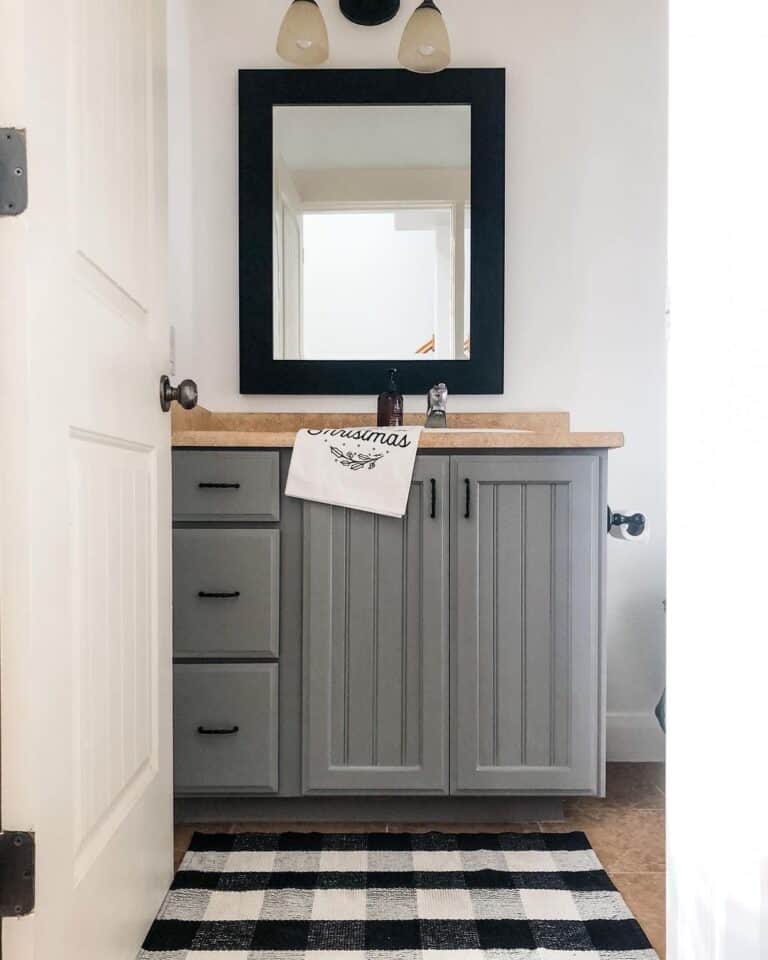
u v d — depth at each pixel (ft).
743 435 2.88
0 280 2.74
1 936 2.72
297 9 6.81
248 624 5.77
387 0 7.45
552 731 5.78
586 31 7.53
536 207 7.55
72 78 3.19
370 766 5.78
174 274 6.91
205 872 4.99
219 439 5.75
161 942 4.18
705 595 3.15
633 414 7.54
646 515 7.53
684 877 3.33
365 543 5.75
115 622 3.73
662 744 7.52
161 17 4.65
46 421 2.89
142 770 4.25
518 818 5.98
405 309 7.59
